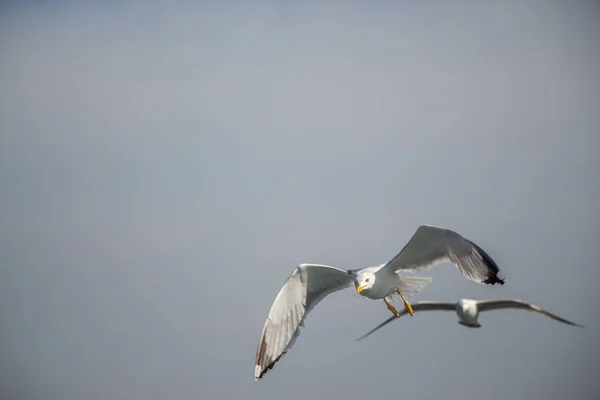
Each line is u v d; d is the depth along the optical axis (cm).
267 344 1335
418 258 1347
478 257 1269
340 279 1389
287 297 1364
